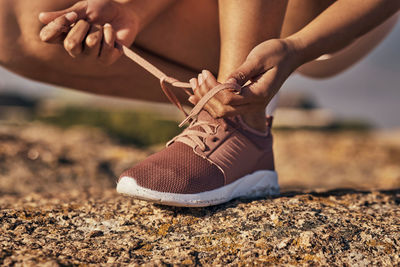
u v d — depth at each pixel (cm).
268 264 100
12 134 374
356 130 1389
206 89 102
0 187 245
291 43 109
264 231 114
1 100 1616
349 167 451
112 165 328
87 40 112
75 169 300
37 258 97
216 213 125
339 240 109
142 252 107
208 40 148
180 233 117
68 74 141
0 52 130
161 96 157
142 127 822
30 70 138
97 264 98
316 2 144
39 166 293
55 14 118
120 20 126
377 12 118
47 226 124
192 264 100
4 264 93
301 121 1493
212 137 127
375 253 105
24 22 125
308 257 103
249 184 135
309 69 184
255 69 103
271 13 119
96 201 152
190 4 141
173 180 118
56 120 987
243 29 120
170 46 146
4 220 125
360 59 184
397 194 156
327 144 607
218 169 125
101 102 1405
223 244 110
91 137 457
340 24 115
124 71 143
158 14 137
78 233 119
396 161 476
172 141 133
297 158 518
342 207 133
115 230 121
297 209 126
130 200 146
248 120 131
